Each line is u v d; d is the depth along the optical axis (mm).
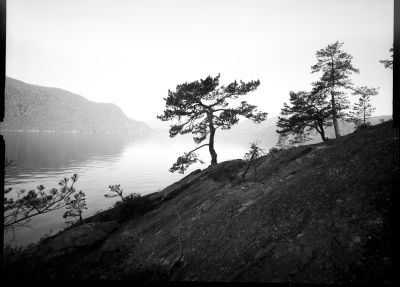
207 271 10641
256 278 8867
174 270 11852
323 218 10242
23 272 8531
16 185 86688
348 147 17047
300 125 30203
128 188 90188
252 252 10375
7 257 9070
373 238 8250
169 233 16453
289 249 9469
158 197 25047
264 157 25109
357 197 10414
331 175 13328
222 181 22219
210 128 27734
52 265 13906
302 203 11992
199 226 15281
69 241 17062
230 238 12297
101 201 69500
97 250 16766
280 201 13086
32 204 10711
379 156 12594
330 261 8250
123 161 175125
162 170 138250
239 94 27219
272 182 17344
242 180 20609
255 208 13812
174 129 27703
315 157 18562
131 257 15148
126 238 18188
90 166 146500
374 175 11211
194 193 21781
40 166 137750
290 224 10977
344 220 9586
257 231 11695
